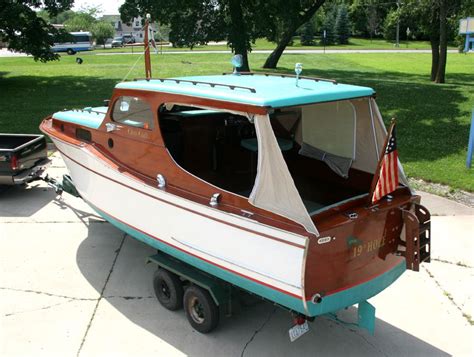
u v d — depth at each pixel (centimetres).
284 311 493
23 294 513
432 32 2206
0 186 840
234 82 474
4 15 1909
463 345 450
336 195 484
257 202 375
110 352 427
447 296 528
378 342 452
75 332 454
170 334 454
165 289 489
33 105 1564
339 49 5141
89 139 567
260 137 370
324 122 479
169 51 4388
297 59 3447
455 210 762
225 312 450
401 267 429
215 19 1983
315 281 353
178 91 432
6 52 5162
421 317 491
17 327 458
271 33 2005
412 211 414
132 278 551
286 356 428
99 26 7650
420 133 1205
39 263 579
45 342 439
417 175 907
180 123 486
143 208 480
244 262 388
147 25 658
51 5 2088
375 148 445
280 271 362
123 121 500
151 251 617
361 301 398
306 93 394
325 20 6506
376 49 5197
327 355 430
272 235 360
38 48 2119
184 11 1964
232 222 387
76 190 636
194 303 454
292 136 510
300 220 347
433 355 435
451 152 1049
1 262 579
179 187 441
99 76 2328
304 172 506
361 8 6800
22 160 752
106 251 614
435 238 665
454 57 3775
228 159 508
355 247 373
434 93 1788
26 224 689
